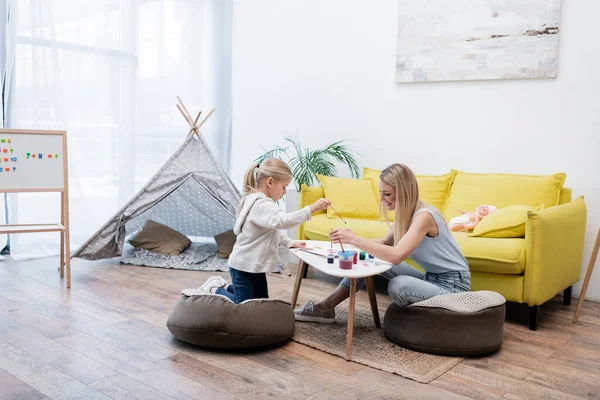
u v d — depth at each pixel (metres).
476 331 2.33
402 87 4.10
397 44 4.05
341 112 4.46
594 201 3.38
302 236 3.80
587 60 3.34
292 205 4.02
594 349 2.50
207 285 2.81
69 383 1.97
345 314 2.91
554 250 2.83
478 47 3.70
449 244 2.51
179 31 4.87
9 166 3.08
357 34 4.32
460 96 3.84
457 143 3.88
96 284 3.32
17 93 3.83
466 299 2.38
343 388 2.00
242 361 2.23
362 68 4.31
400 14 4.01
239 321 2.28
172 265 3.82
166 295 3.14
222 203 3.89
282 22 4.79
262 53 4.96
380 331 2.65
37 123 3.92
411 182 2.46
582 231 3.20
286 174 2.58
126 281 3.42
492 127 3.72
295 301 2.93
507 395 1.99
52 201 4.09
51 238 4.12
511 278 2.81
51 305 2.87
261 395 1.92
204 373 2.10
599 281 3.37
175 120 4.91
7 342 2.34
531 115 3.57
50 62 3.95
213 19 5.08
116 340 2.41
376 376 2.13
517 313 3.06
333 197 3.81
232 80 5.23
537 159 3.56
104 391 1.92
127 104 4.49
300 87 4.71
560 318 2.98
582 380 2.14
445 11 3.81
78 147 4.22
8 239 4.00
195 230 4.44
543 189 3.31
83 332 2.49
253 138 5.09
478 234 3.05
